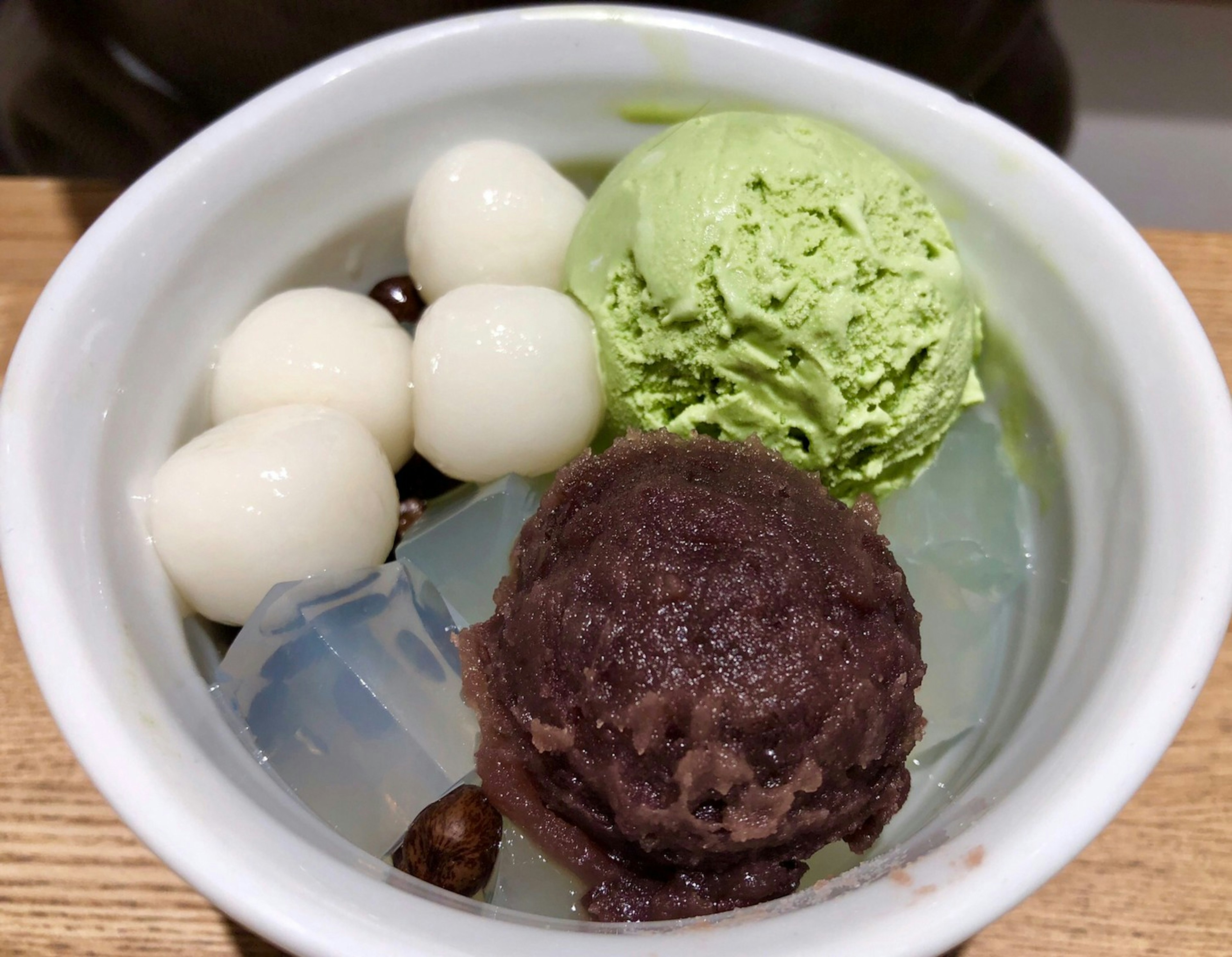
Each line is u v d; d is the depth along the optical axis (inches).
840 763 4.0
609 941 3.4
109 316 4.6
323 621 4.6
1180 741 5.3
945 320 5.3
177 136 7.7
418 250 5.7
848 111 5.6
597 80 5.8
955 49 7.9
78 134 7.9
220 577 4.6
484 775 4.4
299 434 4.8
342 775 4.5
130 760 3.6
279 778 4.4
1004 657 5.1
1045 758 3.8
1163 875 5.0
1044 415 5.3
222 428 4.9
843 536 4.5
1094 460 4.9
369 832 4.4
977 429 5.7
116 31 7.1
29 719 5.3
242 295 5.3
